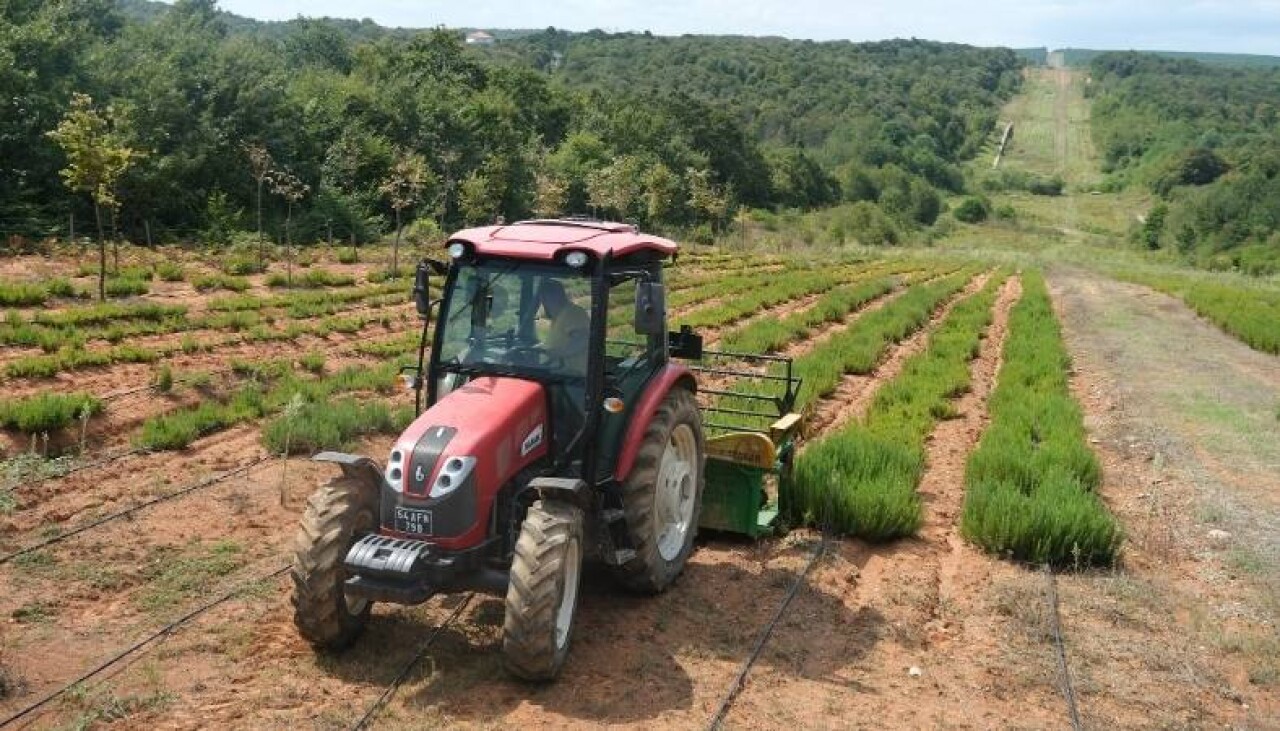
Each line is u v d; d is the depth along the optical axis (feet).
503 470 22.97
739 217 271.28
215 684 22.41
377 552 21.61
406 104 180.86
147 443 39.68
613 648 24.72
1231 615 28.35
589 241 25.59
